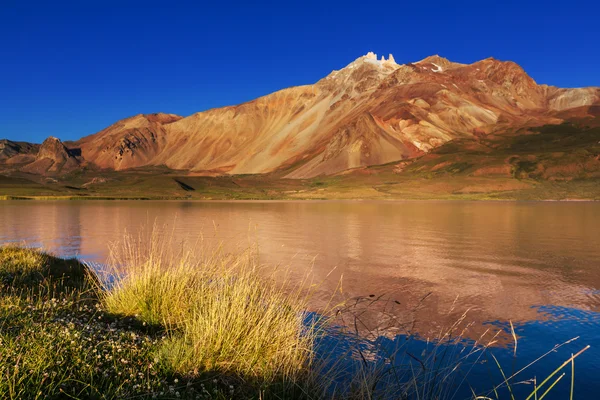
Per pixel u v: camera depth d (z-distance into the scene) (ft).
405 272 64.44
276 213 243.40
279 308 26.07
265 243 97.25
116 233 121.19
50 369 15.61
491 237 114.62
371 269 66.69
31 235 117.50
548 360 29.94
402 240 107.14
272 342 21.97
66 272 47.55
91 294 35.40
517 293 51.11
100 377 16.19
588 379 26.66
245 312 24.18
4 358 15.24
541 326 38.22
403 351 29.25
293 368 19.86
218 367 19.45
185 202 514.68
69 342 18.48
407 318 39.06
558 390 25.02
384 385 21.74
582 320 40.19
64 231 128.16
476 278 60.39
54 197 635.25
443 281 58.03
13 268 42.57
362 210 285.23
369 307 42.75
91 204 402.11
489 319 40.29
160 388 16.21
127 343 20.47
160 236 110.73
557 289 53.47
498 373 27.02
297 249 88.48
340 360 24.48
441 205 391.24
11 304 23.47
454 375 25.85
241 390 17.88
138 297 28.66
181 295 28.81
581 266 70.44
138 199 645.51
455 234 122.62
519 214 229.66
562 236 116.98
